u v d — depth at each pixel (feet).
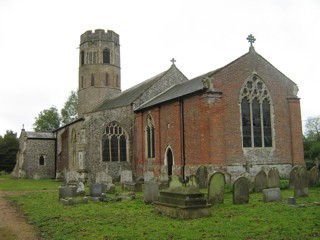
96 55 165.48
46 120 272.92
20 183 125.39
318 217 42.47
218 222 41.01
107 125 124.98
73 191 68.59
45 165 174.50
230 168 87.10
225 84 89.51
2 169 241.14
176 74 133.28
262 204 53.72
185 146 94.48
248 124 92.27
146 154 115.85
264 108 95.81
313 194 65.51
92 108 162.71
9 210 56.85
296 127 98.68
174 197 46.57
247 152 90.43
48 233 38.75
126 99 135.13
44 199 68.54
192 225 39.52
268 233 35.40
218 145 85.56
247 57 94.43
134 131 122.11
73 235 36.86
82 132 124.36
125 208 54.19
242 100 92.32
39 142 174.50
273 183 72.95
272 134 95.45
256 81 94.99
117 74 169.27
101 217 46.75
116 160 123.44
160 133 107.55
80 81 169.99
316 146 124.36
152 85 126.62
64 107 273.33
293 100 99.35
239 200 54.70
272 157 94.07
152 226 40.01
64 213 50.57
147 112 115.55
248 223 40.06
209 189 54.65
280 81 98.94
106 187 76.69
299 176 62.08
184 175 93.91
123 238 35.14
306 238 33.17
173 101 100.07
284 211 47.26
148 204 58.03
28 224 44.57
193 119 91.25
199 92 88.53
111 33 168.04
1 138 270.46
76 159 137.18
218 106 87.04
